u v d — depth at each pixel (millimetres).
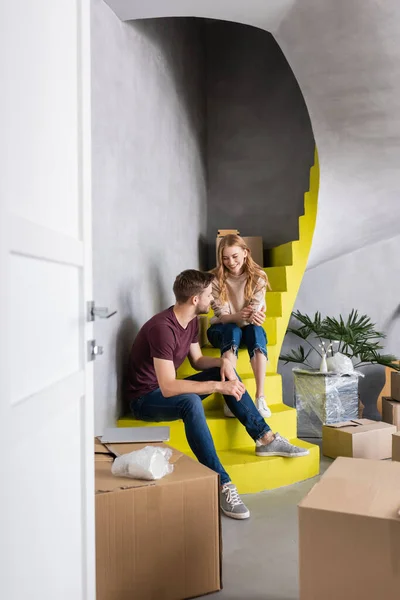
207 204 5363
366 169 4004
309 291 5211
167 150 4027
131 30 3299
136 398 2920
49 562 1120
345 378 4164
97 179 2729
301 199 5051
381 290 5227
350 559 1441
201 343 3914
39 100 1098
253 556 2186
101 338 2805
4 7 910
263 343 3252
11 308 929
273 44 5211
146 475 1849
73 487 1308
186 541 1867
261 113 5246
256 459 2955
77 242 1337
